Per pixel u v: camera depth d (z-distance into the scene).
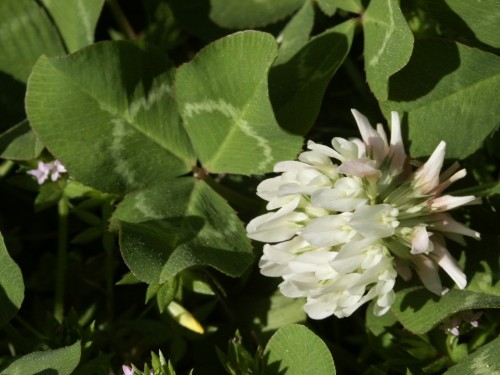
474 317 0.14
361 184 0.13
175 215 0.14
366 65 0.14
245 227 0.14
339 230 0.13
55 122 0.14
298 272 0.13
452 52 0.14
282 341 0.14
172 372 0.14
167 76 0.14
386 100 0.14
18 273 0.14
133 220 0.14
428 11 0.14
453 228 0.13
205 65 0.14
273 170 0.14
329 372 0.13
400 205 0.13
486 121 0.14
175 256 0.13
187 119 0.14
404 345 0.14
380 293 0.13
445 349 0.14
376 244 0.13
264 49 0.14
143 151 0.14
